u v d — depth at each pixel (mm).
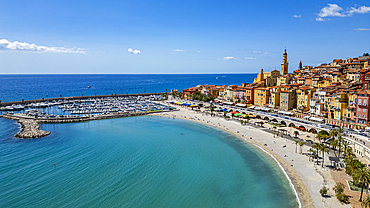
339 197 64938
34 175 84750
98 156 103375
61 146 117062
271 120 159500
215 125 159875
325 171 83312
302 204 65062
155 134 140125
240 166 92438
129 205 67125
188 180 81688
